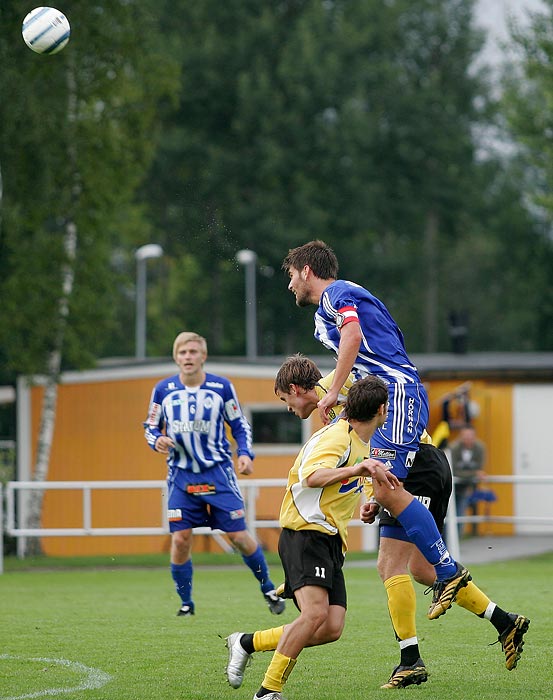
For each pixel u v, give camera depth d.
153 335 173.50
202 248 152.12
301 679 21.53
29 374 72.25
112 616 31.56
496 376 78.12
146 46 77.75
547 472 77.50
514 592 37.66
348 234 160.88
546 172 106.06
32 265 71.94
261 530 71.06
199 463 32.16
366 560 59.03
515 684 20.75
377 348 22.16
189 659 23.81
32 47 34.47
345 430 19.36
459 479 56.03
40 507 72.31
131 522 73.19
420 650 24.97
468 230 176.75
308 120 156.50
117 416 74.00
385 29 163.38
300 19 159.00
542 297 173.50
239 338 177.38
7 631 28.30
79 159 73.25
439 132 165.50
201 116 158.38
